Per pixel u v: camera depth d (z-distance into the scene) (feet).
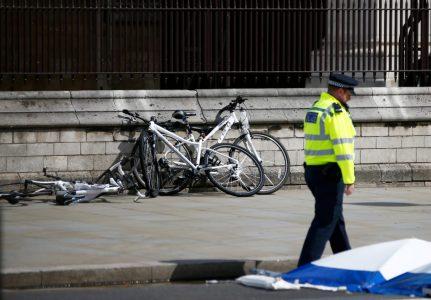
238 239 112.68
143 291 90.94
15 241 109.19
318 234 95.25
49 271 92.07
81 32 160.04
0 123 150.82
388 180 169.78
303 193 160.35
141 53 162.40
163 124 155.33
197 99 163.02
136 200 146.10
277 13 167.53
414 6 173.17
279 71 168.35
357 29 171.12
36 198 148.25
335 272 93.45
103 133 156.15
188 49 164.76
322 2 170.91
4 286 90.53
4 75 157.07
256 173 159.12
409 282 91.20
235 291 91.30
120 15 161.17
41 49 158.20
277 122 164.14
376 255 95.35
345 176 94.02
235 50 166.50
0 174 151.64
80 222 124.26
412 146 171.73
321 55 169.58
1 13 156.15
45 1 161.99
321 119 94.68
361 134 168.96
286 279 93.97
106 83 162.30
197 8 164.35
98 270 93.71
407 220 129.70
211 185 159.94
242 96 164.96
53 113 154.20
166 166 154.30
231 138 161.38
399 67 173.78
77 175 154.71
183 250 104.99
